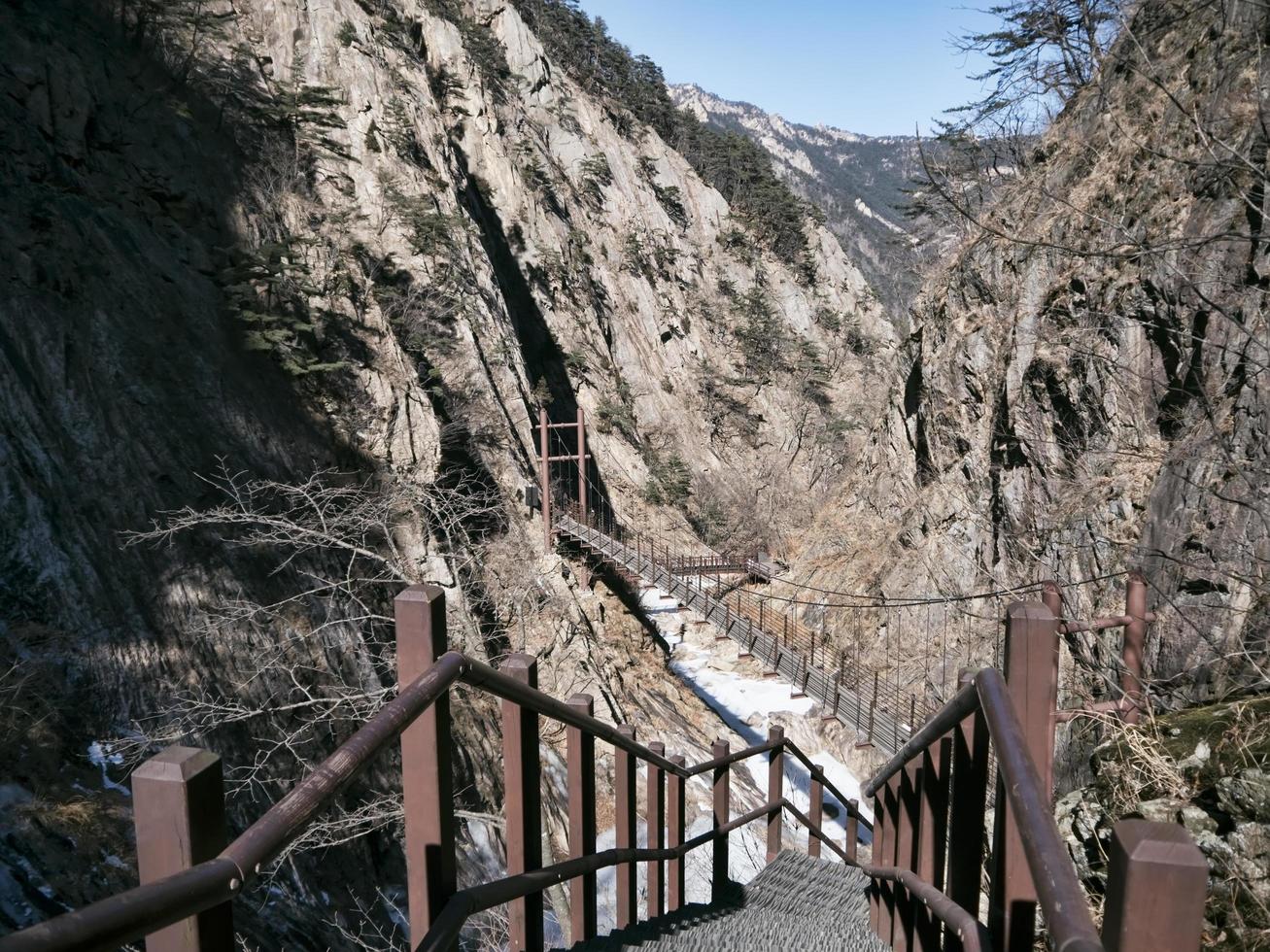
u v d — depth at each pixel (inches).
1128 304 484.4
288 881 334.6
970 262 807.1
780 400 2662.4
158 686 393.1
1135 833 28.2
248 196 829.8
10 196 547.2
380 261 1093.8
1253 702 182.4
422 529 687.1
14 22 669.9
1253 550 260.4
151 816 37.4
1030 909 60.9
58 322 507.8
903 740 673.6
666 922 150.6
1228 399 315.9
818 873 215.0
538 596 842.8
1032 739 65.9
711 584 1459.2
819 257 3577.8
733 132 3649.1
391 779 449.4
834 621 1012.5
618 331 2261.3
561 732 710.5
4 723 318.7
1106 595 408.5
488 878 471.2
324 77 1290.6
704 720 1016.9
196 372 591.2
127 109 740.7
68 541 412.2
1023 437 621.9
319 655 493.7
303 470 631.2
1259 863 135.6
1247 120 318.3
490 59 2290.8
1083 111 565.9
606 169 2576.3
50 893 260.4
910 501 982.4
